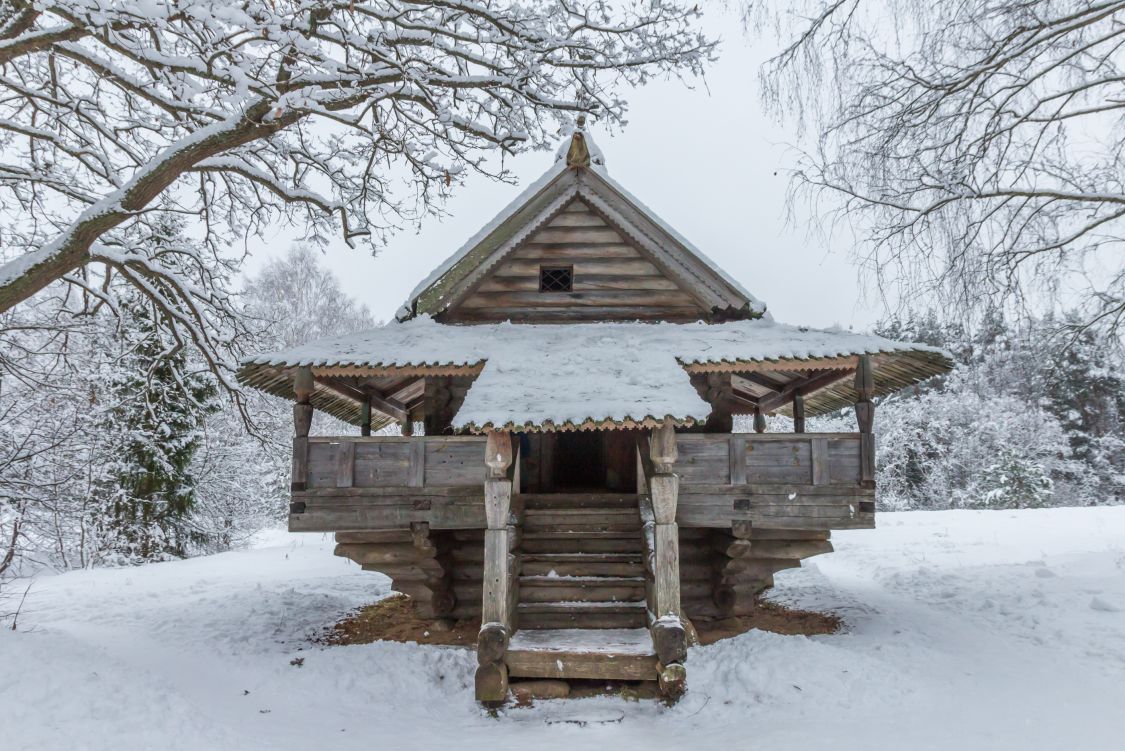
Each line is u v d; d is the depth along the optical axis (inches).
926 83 323.6
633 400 287.6
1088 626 312.8
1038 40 297.6
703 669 296.5
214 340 417.4
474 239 398.9
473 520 333.7
